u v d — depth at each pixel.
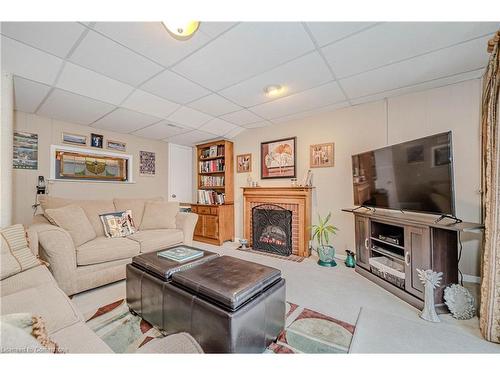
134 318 1.63
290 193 3.42
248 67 2.10
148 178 4.41
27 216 2.90
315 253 3.34
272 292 1.34
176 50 1.84
